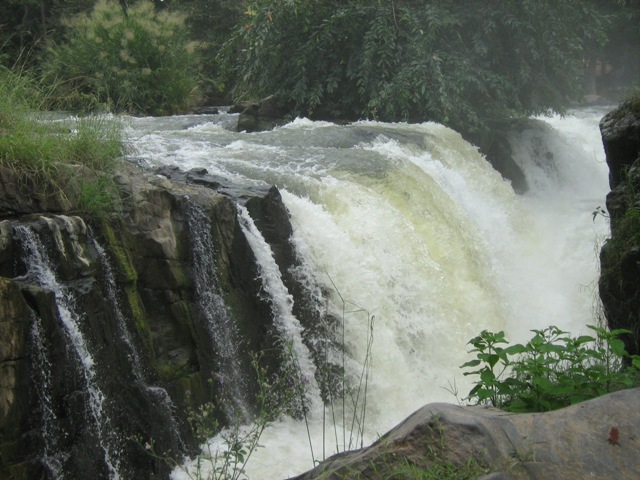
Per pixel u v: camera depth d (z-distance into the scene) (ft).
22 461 17.43
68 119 26.25
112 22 67.10
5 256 18.71
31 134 22.61
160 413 21.43
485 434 11.10
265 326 26.66
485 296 36.06
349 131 43.32
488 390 14.64
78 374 19.11
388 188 35.63
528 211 50.70
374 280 30.53
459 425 11.19
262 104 53.26
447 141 46.73
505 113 57.62
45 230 19.75
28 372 17.80
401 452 11.28
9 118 23.45
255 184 29.25
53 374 18.42
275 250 28.02
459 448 11.00
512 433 11.32
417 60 51.08
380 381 28.81
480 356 15.21
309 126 47.62
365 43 52.08
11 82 26.61
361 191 34.12
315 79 53.98
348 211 32.63
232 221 26.00
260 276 26.76
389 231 32.99
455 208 38.86
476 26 55.26
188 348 23.70
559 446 11.23
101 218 21.91
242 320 25.88
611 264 20.66
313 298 28.84
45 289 18.51
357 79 54.13
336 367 28.37
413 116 53.11
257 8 53.88
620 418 11.68
